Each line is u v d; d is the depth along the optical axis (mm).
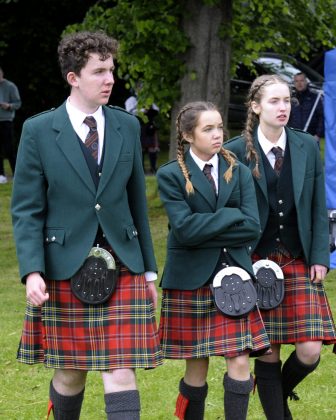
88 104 7527
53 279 7480
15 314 13898
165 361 11500
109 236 7465
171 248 8336
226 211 8047
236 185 8227
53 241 7496
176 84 23203
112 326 7402
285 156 8625
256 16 24406
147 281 7805
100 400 10016
